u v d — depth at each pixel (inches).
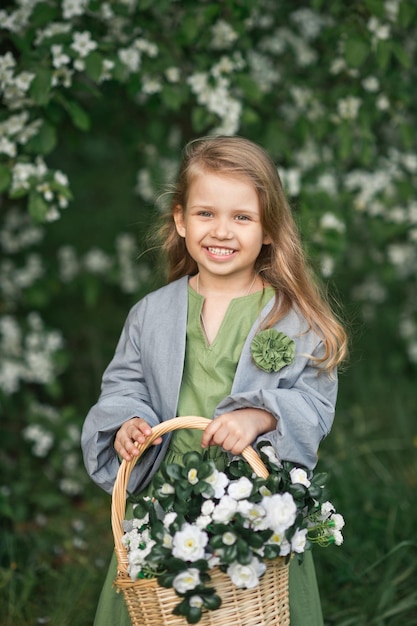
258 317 85.2
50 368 152.0
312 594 86.2
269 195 84.4
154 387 86.7
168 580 69.2
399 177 147.4
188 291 88.4
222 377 84.0
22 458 147.9
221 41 126.8
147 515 76.5
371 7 121.6
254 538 69.1
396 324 190.9
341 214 139.3
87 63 113.0
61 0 118.3
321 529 78.8
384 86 134.2
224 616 71.5
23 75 113.2
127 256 175.5
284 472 76.4
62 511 141.0
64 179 116.9
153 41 124.1
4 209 169.2
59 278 176.9
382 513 128.8
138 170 161.5
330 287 142.7
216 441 77.5
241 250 83.4
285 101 140.6
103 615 87.6
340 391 178.1
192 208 84.0
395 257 159.2
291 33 142.9
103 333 203.0
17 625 108.0
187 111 156.3
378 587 107.3
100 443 85.4
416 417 167.5
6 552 121.5
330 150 146.4
